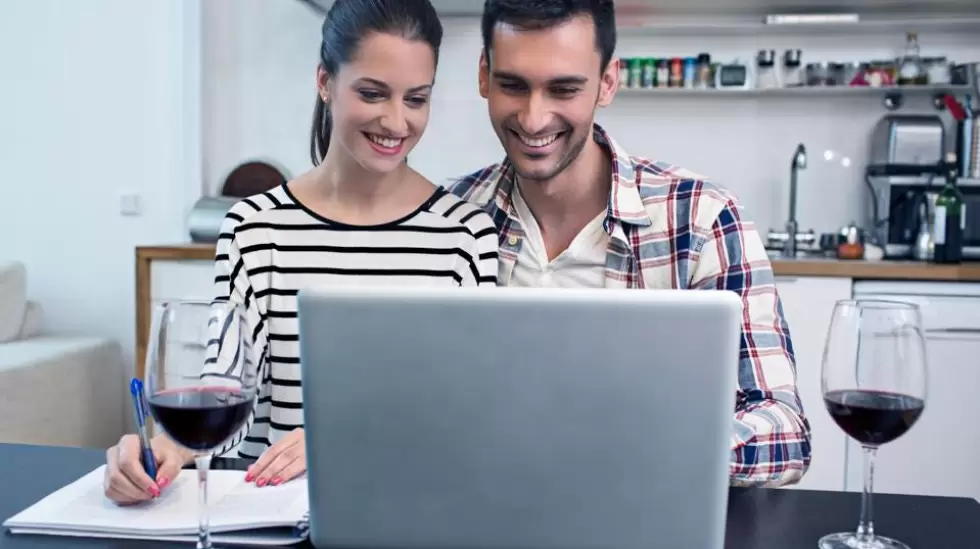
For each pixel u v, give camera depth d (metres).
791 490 1.10
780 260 3.22
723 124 3.78
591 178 1.56
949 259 3.19
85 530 0.94
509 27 1.32
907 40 3.57
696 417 0.76
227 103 4.01
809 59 3.70
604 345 0.76
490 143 3.90
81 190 4.07
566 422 0.78
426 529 0.81
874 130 3.59
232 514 0.97
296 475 1.09
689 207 1.56
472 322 0.77
